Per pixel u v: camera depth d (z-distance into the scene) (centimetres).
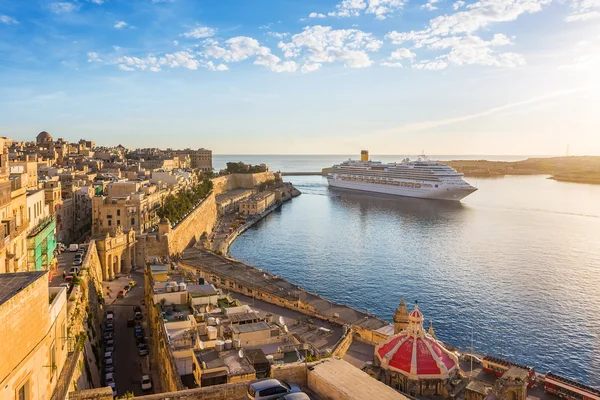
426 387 5544
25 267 6850
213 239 19250
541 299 11881
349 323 8288
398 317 7238
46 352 3172
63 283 7119
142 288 11088
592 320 10512
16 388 2681
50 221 8631
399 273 14362
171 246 13875
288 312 9144
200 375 4550
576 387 6262
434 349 5766
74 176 17600
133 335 8238
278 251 17688
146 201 15988
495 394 5341
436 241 19262
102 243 11612
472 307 11338
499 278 13725
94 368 6219
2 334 2506
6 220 5641
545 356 8900
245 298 10025
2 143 6059
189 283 8244
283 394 2506
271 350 5662
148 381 6328
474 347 9225
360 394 2395
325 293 12488
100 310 8825
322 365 2762
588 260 15888
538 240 19375
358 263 15625
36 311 2988
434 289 12744
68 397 3300
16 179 6762
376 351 6194
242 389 2611
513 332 9900
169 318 6241
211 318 5962
